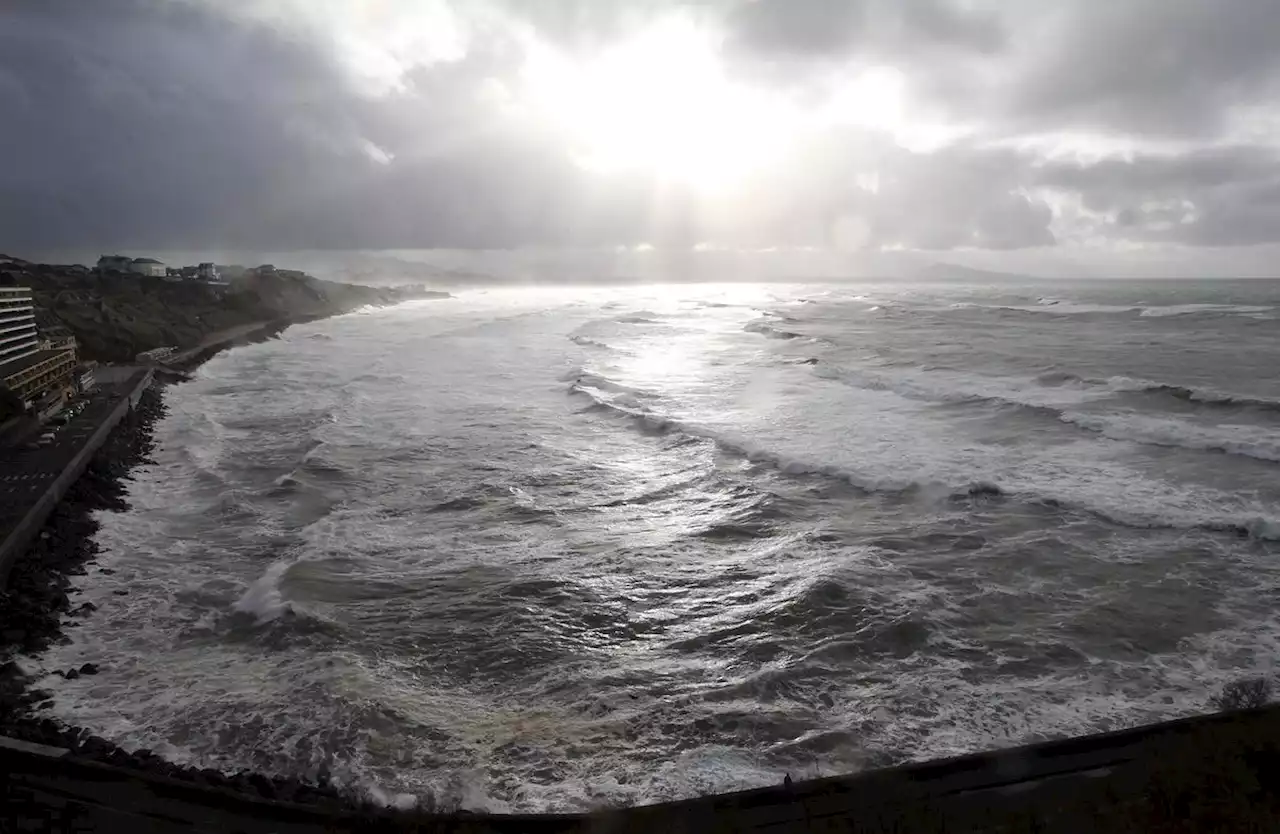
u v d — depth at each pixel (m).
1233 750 9.64
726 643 13.73
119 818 8.88
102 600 15.76
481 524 19.73
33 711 11.70
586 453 26.41
